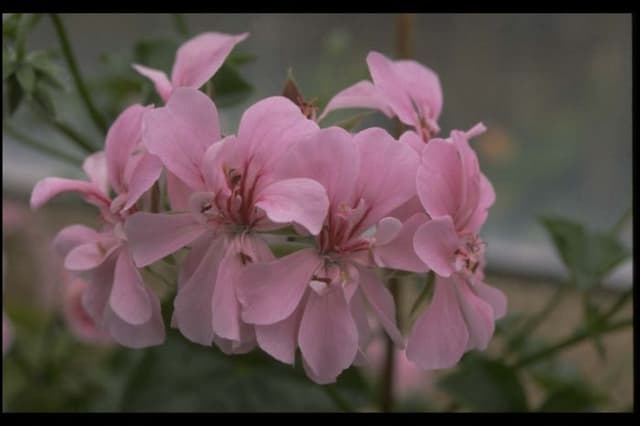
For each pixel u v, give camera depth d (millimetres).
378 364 551
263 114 386
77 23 677
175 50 474
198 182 385
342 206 385
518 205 707
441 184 387
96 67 687
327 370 388
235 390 480
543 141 706
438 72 701
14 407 531
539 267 681
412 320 406
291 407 477
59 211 673
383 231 383
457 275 396
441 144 389
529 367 491
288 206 378
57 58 491
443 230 385
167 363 480
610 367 599
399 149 386
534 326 482
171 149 382
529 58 698
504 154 707
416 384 551
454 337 395
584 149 702
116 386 516
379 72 401
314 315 389
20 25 449
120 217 400
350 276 389
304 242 395
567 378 507
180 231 387
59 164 685
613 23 680
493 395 462
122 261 396
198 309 386
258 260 387
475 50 698
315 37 682
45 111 456
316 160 382
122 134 399
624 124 694
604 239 478
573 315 660
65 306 522
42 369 536
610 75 691
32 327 567
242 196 387
